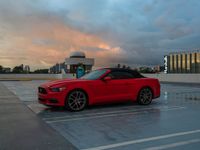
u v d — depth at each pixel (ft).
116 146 15.25
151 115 25.23
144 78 33.30
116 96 30.37
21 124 20.99
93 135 17.71
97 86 29.07
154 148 14.87
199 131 18.75
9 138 16.80
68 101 27.35
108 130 19.15
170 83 91.56
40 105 31.99
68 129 19.44
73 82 28.07
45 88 27.89
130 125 20.80
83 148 14.88
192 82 98.58
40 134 17.88
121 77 31.24
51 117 24.23
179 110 28.27
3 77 143.54
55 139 16.67
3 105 31.96
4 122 21.72
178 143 15.81
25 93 48.57
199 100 37.60
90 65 136.56
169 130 19.07
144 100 32.55
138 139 16.71
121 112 27.09
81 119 23.32
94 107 30.60
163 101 36.42
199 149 14.67
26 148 14.82
